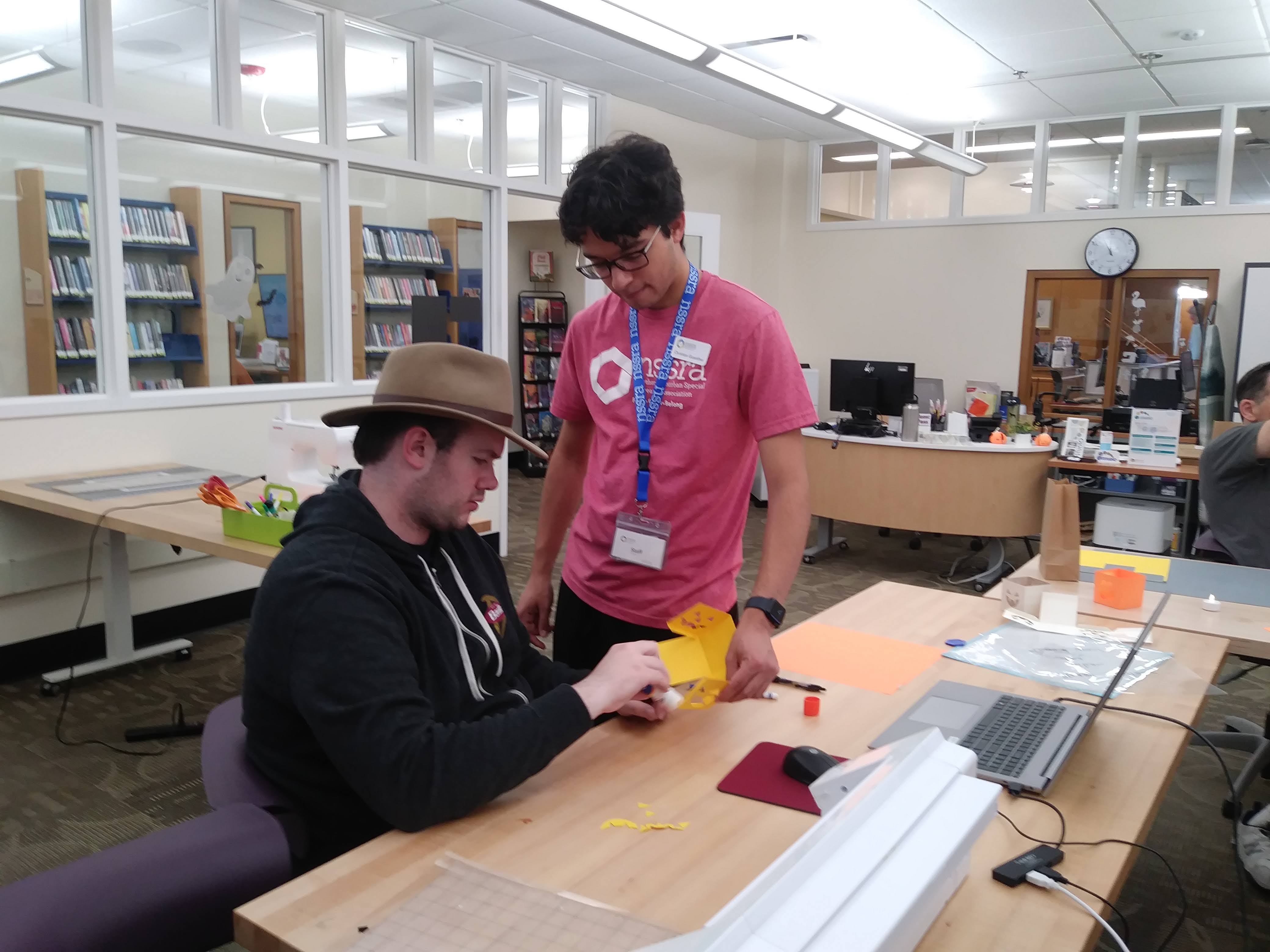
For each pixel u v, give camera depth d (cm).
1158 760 131
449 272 538
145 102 391
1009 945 87
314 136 461
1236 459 279
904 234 794
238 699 139
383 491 123
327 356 480
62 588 371
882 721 141
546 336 882
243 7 423
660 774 122
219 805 123
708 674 137
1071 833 109
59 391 375
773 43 539
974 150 770
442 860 99
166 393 405
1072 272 727
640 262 145
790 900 70
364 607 109
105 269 379
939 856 82
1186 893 229
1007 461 528
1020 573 230
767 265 841
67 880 102
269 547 257
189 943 105
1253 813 255
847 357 834
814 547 625
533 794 116
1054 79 605
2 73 343
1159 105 670
